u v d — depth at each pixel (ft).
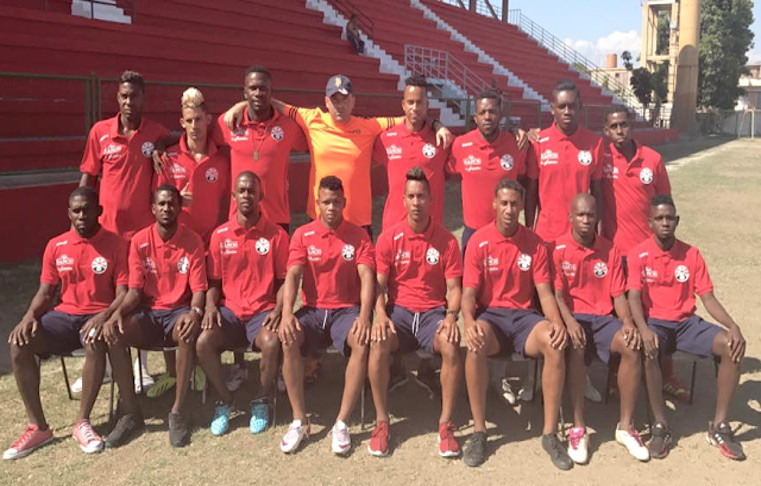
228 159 15.85
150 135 15.20
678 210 39.19
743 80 179.63
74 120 31.24
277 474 12.13
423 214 13.91
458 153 16.07
